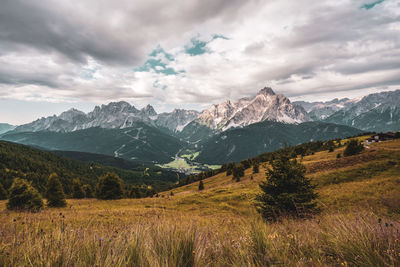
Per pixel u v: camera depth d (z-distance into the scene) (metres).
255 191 36.28
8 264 1.87
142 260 2.10
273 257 2.20
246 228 3.29
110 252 2.13
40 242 2.14
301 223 4.08
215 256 2.46
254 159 94.81
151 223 3.10
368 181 30.02
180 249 2.42
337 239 2.62
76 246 2.23
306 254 2.47
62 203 31.00
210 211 27.94
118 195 45.84
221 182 73.50
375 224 2.85
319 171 40.84
